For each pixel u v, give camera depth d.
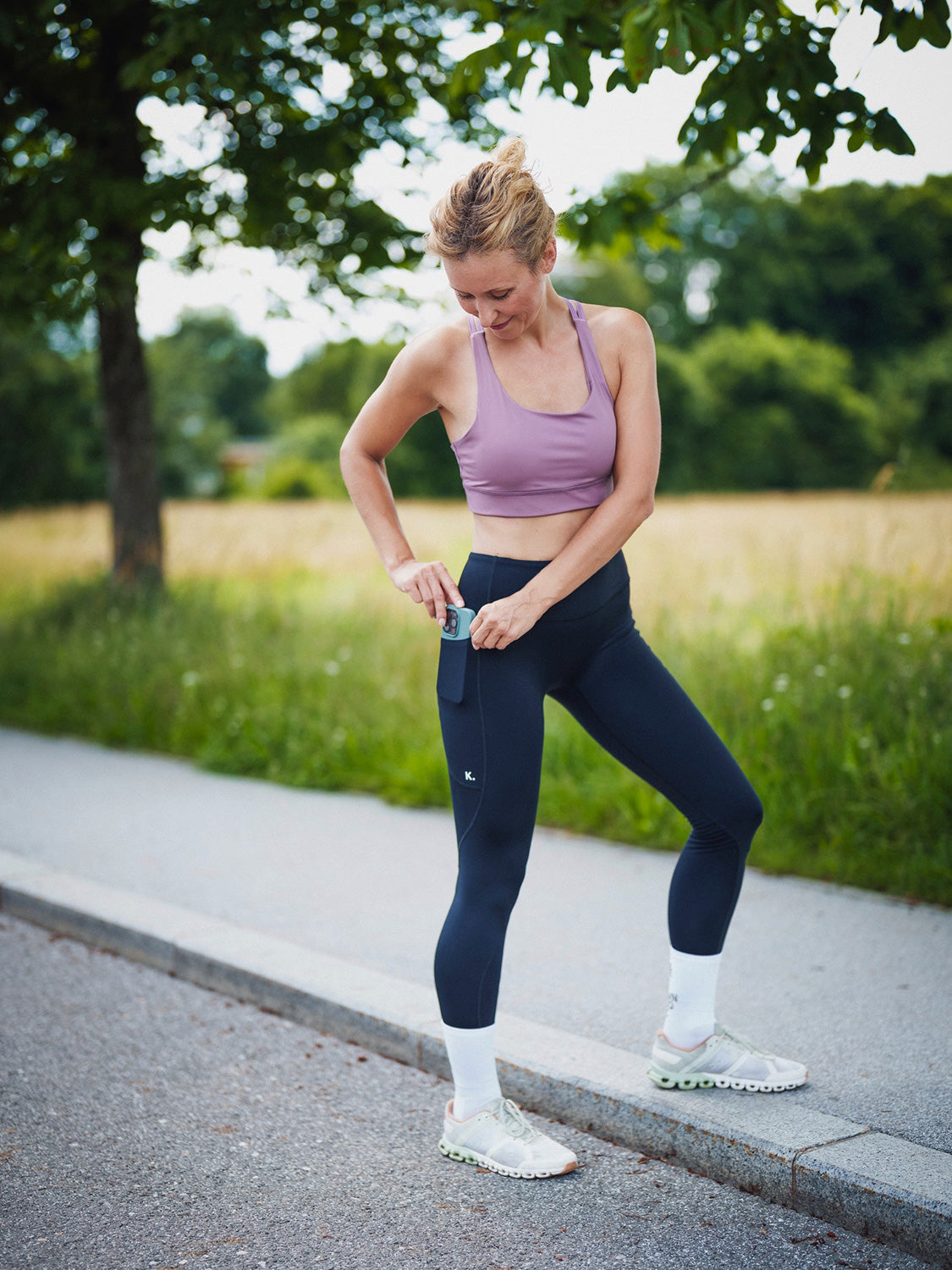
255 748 6.48
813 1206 2.30
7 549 16.48
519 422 2.30
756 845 4.52
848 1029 3.04
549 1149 2.48
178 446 48.66
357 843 5.02
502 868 2.47
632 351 2.36
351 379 63.41
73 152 8.07
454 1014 2.49
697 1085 2.64
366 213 8.77
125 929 3.93
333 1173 2.51
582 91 3.62
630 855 4.73
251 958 3.58
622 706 2.45
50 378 34.38
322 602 9.71
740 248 53.41
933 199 50.16
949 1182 2.21
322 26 7.30
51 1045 3.21
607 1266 2.15
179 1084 2.96
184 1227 2.30
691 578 8.29
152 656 7.80
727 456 48.34
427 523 18.95
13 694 8.29
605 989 3.34
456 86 3.87
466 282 2.16
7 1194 2.43
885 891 4.18
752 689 5.32
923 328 53.47
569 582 2.31
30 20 7.66
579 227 5.59
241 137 8.32
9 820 5.50
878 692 5.02
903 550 6.47
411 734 6.07
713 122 4.18
